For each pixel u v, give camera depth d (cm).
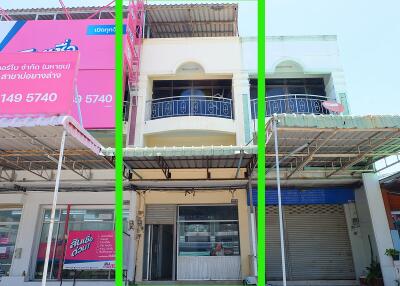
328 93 1302
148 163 936
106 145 1241
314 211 1173
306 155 862
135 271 1048
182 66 1331
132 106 1227
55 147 791
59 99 739
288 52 1311
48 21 1272
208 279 1062
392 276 973
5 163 948
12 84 748
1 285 1023
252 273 1016
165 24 1529
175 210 1138
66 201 1130
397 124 717
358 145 865
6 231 1122
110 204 1130
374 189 1066
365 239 1112
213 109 1289
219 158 891
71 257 988
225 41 1334
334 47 1318
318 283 1088
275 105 1288
